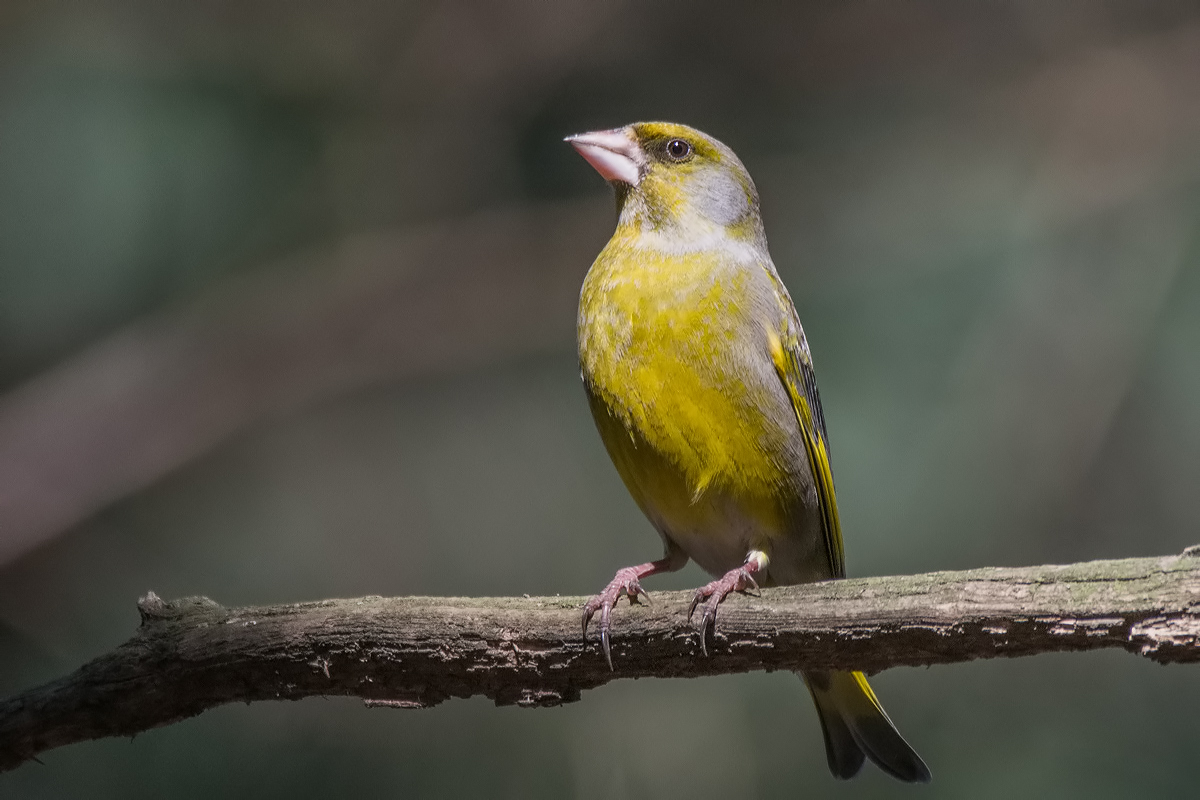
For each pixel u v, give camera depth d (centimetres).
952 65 1502
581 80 1441
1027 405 1165
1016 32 1509
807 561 824
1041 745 1003
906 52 1495
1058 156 1427
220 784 952
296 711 979
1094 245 1290
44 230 1192
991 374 1177
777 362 783
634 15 1448
